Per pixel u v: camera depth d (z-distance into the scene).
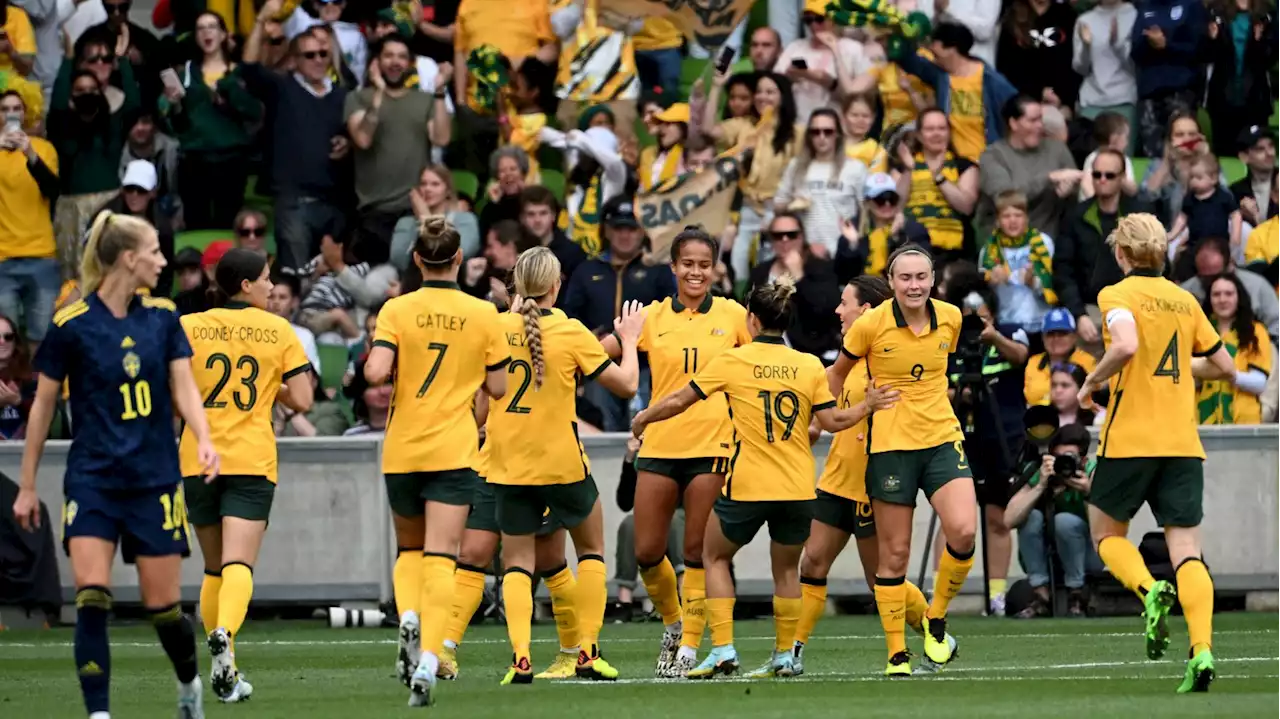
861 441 34.25
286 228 60.31
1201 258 54.62
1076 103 64.50
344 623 49.50
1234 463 50.72
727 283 54.25
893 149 59.94
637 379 32.84
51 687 34.00
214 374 30.91
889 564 33.06
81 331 23.89
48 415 24.00
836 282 53.53
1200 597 29.22
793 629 33.41
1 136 60.00
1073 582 48.91
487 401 34.12
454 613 32.75
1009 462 47.69
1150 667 35.28
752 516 32.38
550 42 64.56
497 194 58.06
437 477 29.59
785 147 58.97
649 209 58.88
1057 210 58.47
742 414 32.34
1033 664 36.16
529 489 31.56
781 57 62.66
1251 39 63.72
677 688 30.55
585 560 33.00
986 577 48.91
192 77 63.47
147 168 59.91
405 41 64.06
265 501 31.16
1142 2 64.06
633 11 65.19
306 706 28.58
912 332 32.56
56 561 49.94
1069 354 50.78
